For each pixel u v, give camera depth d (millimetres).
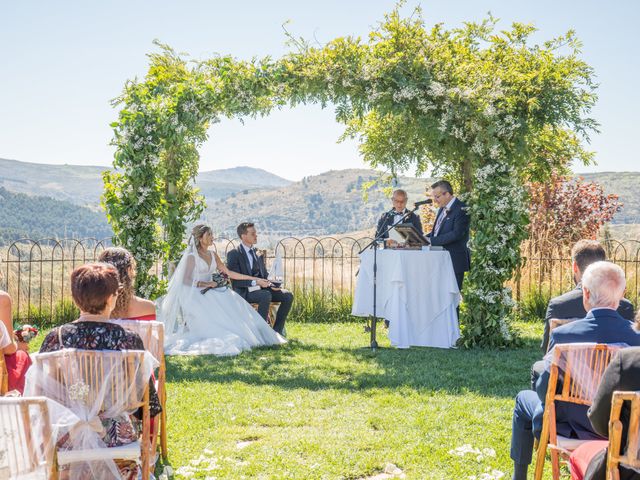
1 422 2619
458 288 8898
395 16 8898
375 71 8797
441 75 8781
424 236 8727
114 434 3443
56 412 3258
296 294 12195
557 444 3512
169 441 4992
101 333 3441
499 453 4688
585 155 11805
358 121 11930
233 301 9211
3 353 4047
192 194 11234
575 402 3498
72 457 3275
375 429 5344
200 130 10289
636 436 2578
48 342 3432
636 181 132750
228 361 8094
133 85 9273
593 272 3625
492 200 8867
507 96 8742
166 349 8758
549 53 8930
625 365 2646
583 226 15109
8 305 4258
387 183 13117
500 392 6484
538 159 11406
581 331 3555
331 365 7836
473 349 8867
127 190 9109
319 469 4406
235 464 4492
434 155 10469
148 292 9219
